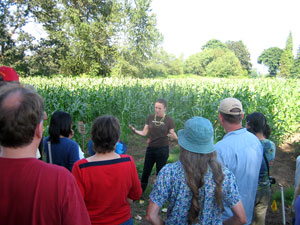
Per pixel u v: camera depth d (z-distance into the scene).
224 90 8.90
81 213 1.15
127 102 8.67
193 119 1.59
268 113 7.23
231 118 2.14
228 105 2.14
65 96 8.49
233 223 1.59
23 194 1.04
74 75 39.75
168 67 81.25
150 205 1.59
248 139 2.13
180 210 1.52
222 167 1.57
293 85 12.56
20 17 35.09
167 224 1.59
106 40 40.97
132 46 42.97
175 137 3.82
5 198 1.04
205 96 9.05
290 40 100.69
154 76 52.22
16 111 1.03
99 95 9.06
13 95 1.07
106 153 1.87
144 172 4.02
